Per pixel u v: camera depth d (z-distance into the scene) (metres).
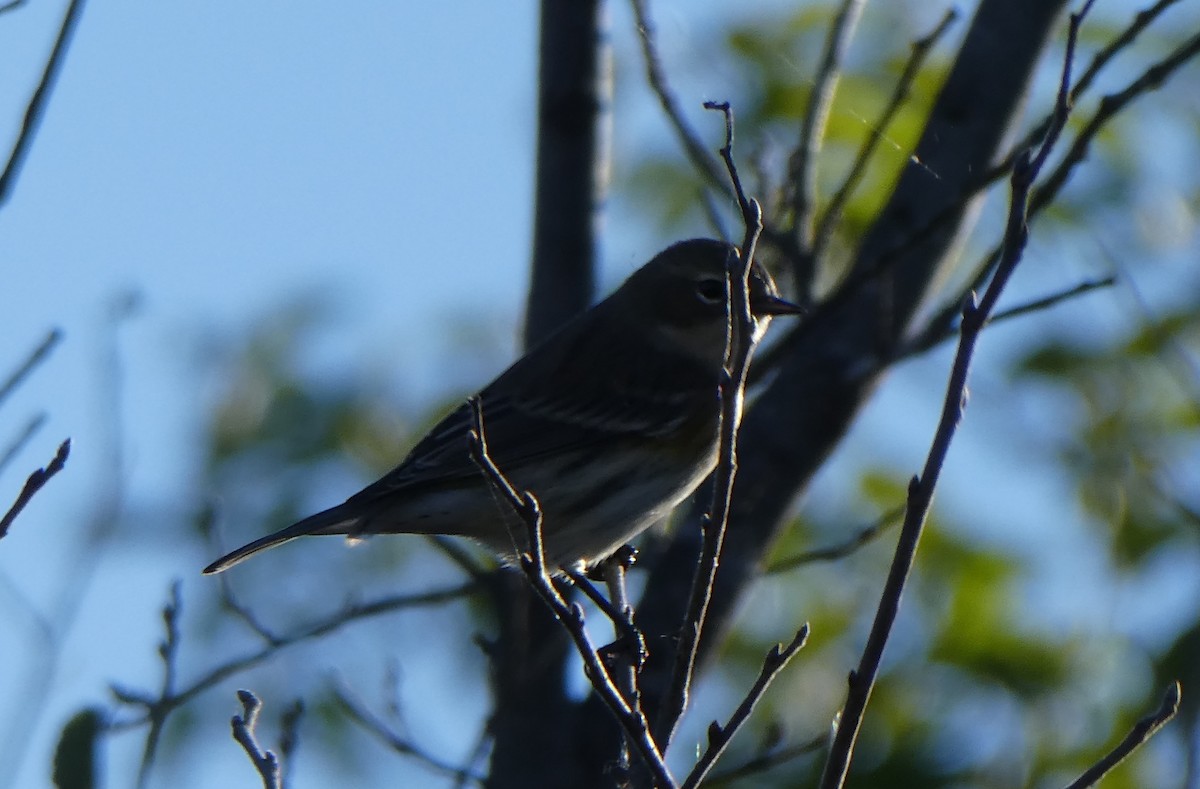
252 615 11.18
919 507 6.40
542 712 11.44
